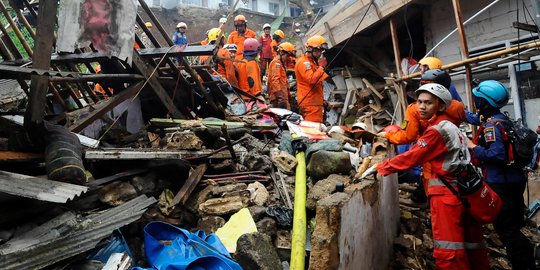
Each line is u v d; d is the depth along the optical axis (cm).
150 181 347
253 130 510
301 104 605
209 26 2019
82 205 305
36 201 272
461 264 294
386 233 375
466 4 805
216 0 2361
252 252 257
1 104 484
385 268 366
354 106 959
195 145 394
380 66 1002
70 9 338
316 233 243
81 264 242
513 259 341
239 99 624
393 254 396
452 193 294
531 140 335
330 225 241
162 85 511
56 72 284
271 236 315
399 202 470
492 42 766
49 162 282
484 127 353
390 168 308
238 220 320
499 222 346
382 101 938
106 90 522
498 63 618
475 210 291
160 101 484
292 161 399
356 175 352
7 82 526
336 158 372
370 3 789
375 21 844
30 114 300
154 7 1902
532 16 698
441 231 299
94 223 263
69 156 285
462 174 291
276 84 637
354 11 898
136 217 287
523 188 348
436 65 566
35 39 297
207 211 334
